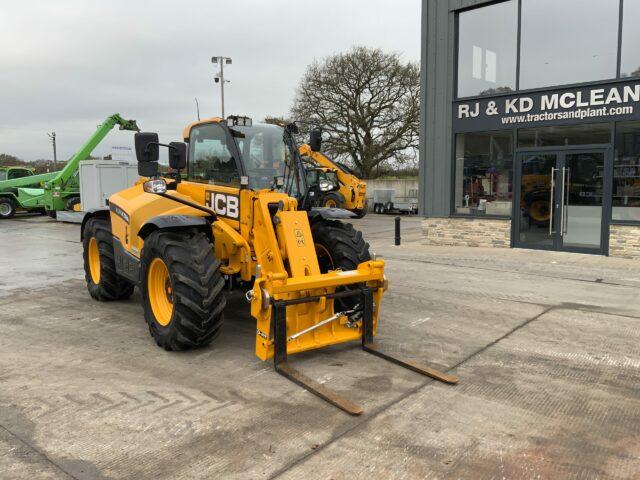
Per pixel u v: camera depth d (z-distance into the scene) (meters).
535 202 11.34
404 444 3.26
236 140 5.12
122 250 6.18
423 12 12.52
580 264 9.60
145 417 3.61
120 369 4.50
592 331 5.58
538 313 6.29
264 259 4.72
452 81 12.23
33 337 5.44
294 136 5.55
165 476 2.91
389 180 32.81
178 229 4.96
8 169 24.45
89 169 19.73
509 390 4.07
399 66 30.80
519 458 3.11
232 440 3.30
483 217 12.09
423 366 4.46
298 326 4.58
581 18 10.48
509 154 11.63
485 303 6.78
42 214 24.97
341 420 3.57
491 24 11.66
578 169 10.70
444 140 12.48
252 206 4.78
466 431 3.42
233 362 4.64
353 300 5.09
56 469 2.98
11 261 10.68
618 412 3.70
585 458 3.11
